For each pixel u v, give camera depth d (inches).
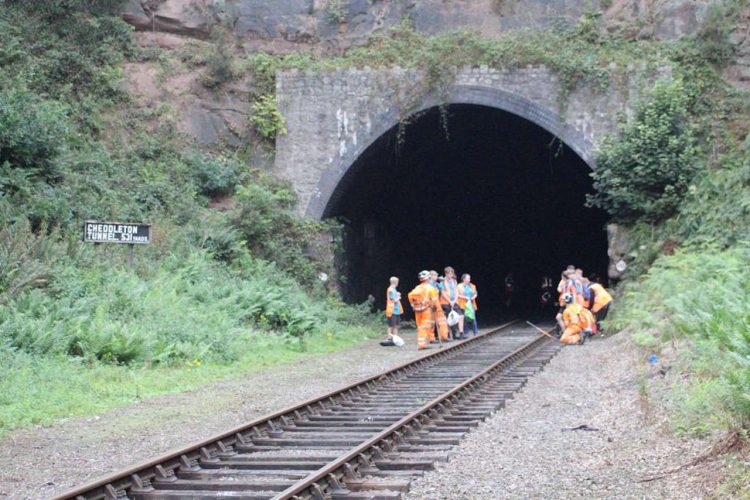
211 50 1147.3
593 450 353.7
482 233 1830.7
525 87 1090.1
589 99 1075.9
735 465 281.9
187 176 1074.7
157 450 360.8
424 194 1526.8
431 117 1164.5
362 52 1148.5
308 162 1131.9
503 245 1905.8
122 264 805.2
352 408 478.6
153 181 1029.2
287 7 1197.1
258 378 612.4
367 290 1348.4
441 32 1157.7
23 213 780.6
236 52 1195.3
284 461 333.4
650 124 1028.5
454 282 960.3
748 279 588.7
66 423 424.5
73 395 480.7
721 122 1063.6
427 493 289.4
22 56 1031.6
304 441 372.8
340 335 934.4
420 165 1378.0
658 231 1026.7
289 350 803.4
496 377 618.5
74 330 591.5
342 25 1188.5
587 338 916.0
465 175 1498.5
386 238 1471.5
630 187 1036.5
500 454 351.9
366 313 1139.3
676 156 1023.0
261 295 887.1
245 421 431.8
